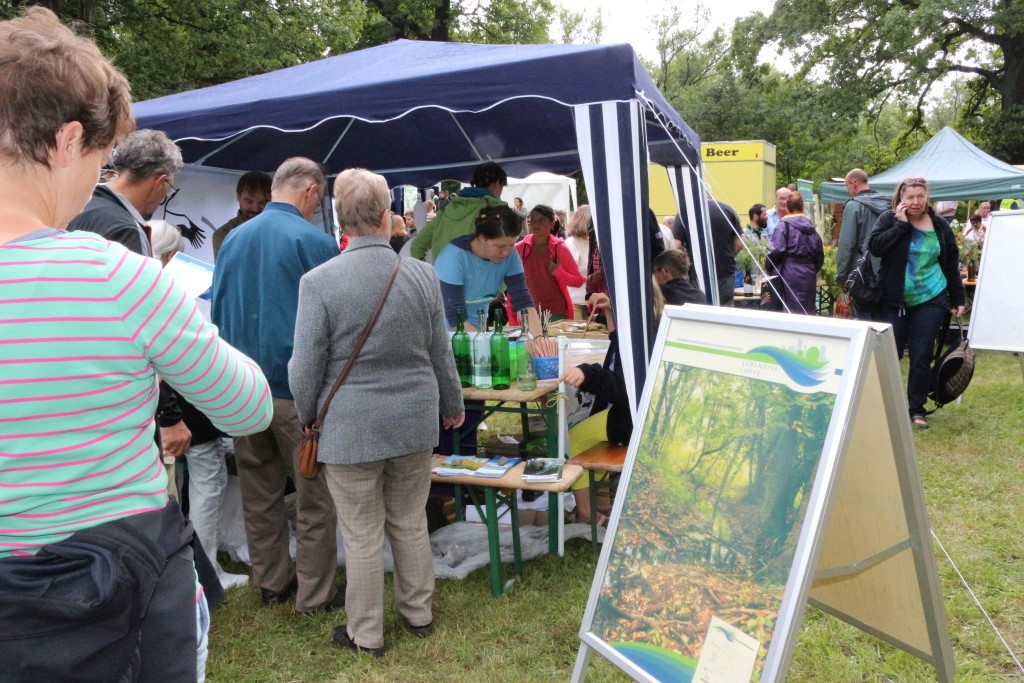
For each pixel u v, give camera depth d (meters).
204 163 5.33
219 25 14.07
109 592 0.97
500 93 3.28
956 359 5.00
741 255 7.92
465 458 3.37
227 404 1.15
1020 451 4.69
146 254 2.32
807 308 6.57
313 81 4.12
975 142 23.70
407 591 2.78
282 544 3.08
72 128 1.01
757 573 1.64
